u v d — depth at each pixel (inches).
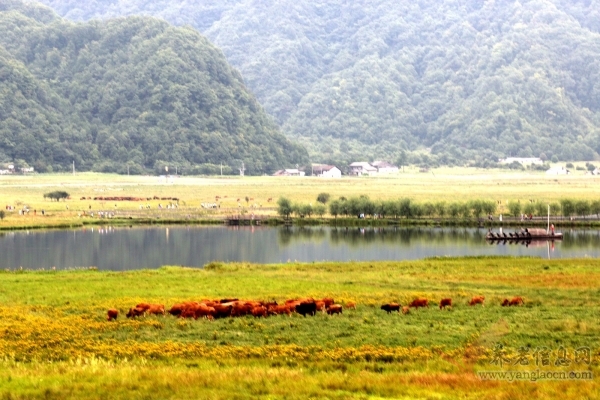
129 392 1868.8
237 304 2935.5
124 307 3127.5
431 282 4050.2
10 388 1903.3
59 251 6948.8
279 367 2165.4
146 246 7372.1
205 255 6702.8
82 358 2256.4
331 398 1830.7
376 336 2549.2
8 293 3641.7
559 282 3956.7
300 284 3969.0
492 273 4461.1
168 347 2386.8
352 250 6983.3
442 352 2332.7
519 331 2593.5
